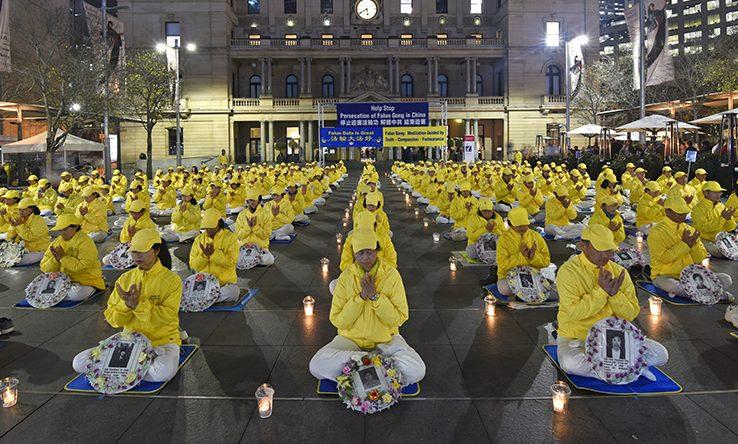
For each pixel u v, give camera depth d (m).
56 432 4.52
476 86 61.97
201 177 24.25
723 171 19.89
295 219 15.95
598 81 48.47
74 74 28.41
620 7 142.50
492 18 62.66
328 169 34.28
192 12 56.22
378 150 58.78
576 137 55.34
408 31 61.56
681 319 6.97
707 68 41.97
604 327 5.09
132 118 47.88
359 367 4.85
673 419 4.55
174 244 12.75
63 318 7.39
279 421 4.64
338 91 60.50
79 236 7.98
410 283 9.21
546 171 26.69
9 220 10.96
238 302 8.02
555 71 58.69
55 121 28.14
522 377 5.42
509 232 7.94
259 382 5.39
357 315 5.11
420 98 58.22
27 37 31.14
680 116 39.09
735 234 10.56
